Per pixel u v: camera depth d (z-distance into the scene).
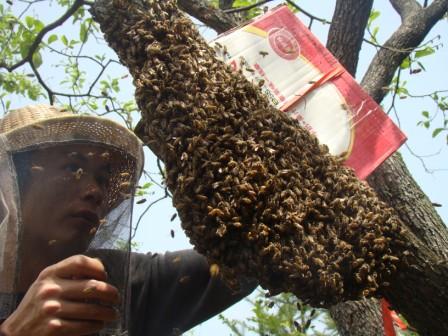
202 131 0.99
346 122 1.19
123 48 1.11
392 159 1.49
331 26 1.88
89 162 1.26
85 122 1.27
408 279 1.01
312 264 0.94
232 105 1.02
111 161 1.29
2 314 1.10
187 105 1.01
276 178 0.97
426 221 1.42
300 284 0.94
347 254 0.95
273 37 1.23
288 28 1.24
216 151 0.98
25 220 1.20
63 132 1.25
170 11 1.11
